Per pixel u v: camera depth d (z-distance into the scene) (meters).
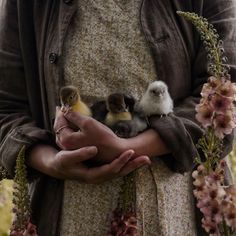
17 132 1.77
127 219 1.62
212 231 1.51
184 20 1.77
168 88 1.74
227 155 1.75
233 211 1.50
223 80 1.52
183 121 1.68
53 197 1.77
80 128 1.62
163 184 1.70
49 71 1.78
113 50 1.74
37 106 1.87
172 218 1.71
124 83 1.74
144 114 1.68
